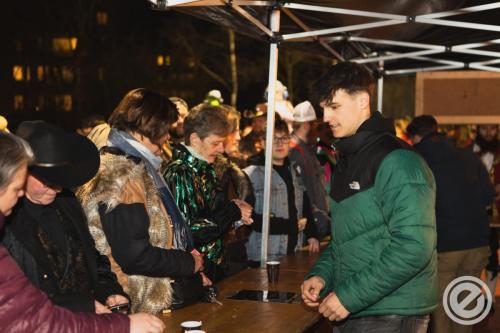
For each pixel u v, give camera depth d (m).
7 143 1.93
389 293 2.63
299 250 5.03
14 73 24.97
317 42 5.41
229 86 27.00
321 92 2.73
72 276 2.46
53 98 25.23
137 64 26.12
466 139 11.73
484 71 7.08
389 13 4.30
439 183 4.83
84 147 2.40
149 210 2.89
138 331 2.15
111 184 2.76
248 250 4.91
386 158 2.60
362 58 6.29
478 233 4.89
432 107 7.21
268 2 4.07
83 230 2.56
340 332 2.86
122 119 2.99
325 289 2.98
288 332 2.77
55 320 2.00
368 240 2.66
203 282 3.29
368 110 2.74
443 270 4.91
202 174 3.74
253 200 4.79
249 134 6.44
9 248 2.25
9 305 1.93
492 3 3.95
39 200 2.33
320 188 5.54
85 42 24.55
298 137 5.61
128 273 2.84
